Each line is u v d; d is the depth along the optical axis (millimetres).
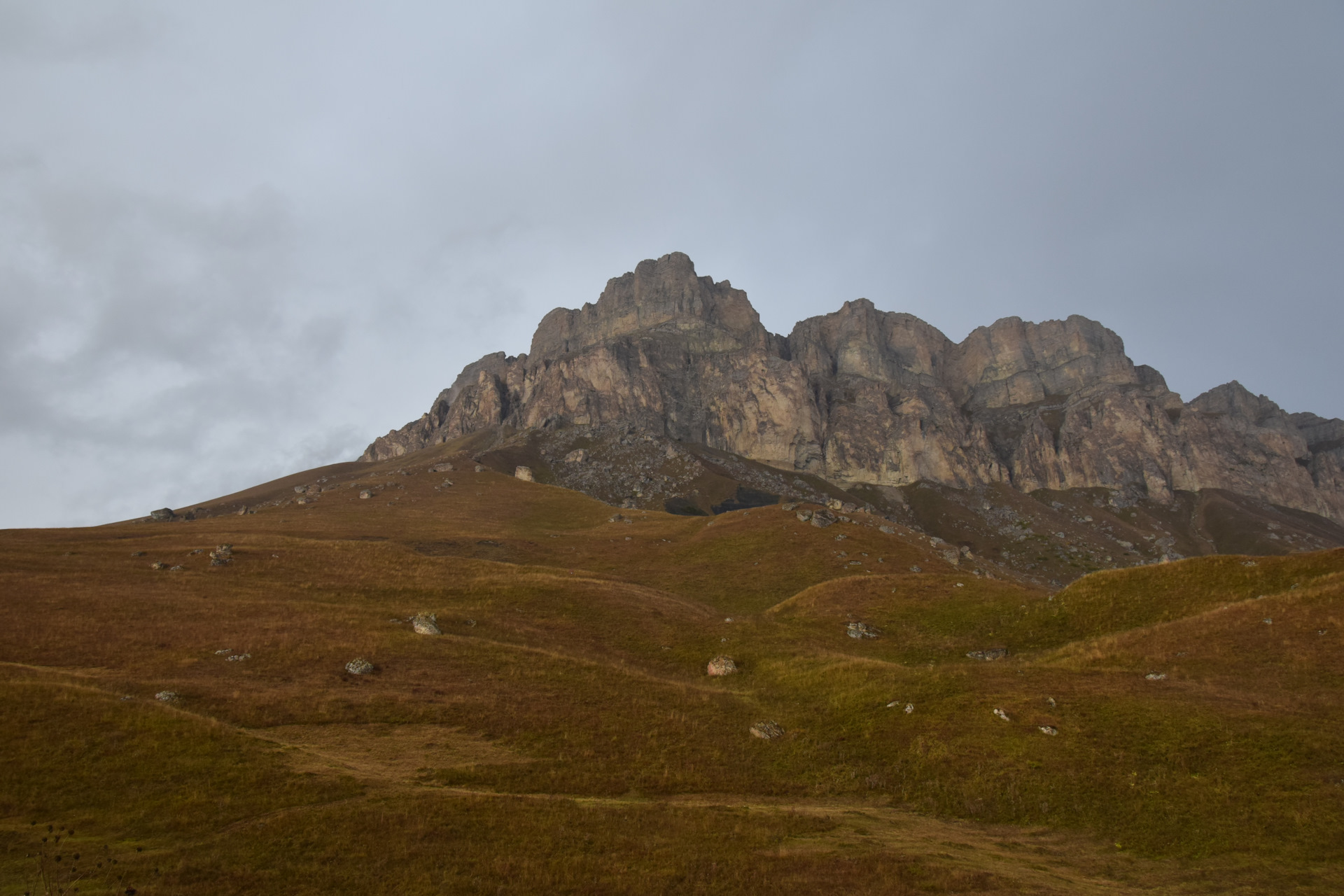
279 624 53438
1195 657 41500
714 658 55375
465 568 80688
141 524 127812
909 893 22172
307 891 21500
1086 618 57062
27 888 20828
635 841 25922
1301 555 54031
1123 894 22219
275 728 35688
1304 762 28578
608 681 46312
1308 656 38156
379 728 36625
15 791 26812
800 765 36531
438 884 22188
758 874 23688
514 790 30859
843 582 77625
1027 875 23672
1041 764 32344
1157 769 30391
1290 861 23734
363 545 88625
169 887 21266
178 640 49125
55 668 41625
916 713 39031
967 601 69375
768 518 124812
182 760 29766
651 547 119125
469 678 44844
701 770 35250
